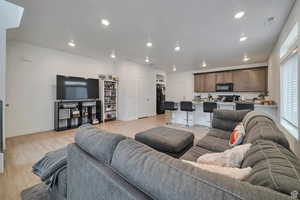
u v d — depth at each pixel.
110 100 6.05
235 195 0.45
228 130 2.72
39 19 2.59
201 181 0.53
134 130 4.48
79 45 3.97
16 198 1.55
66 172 1.25
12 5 2.17
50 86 4.33
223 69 6.65
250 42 3.65
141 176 0.66
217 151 1.88
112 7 2.24
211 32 3.10
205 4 2.15
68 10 2.32
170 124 5.38
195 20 2.61
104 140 0.95
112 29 2.99
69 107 4.53
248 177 0.71
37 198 1.54
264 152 0.88
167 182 0.57
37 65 4.07
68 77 4.52
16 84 3.74
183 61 5.73
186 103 5.02
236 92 6.16
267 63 5.40
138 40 3.57
